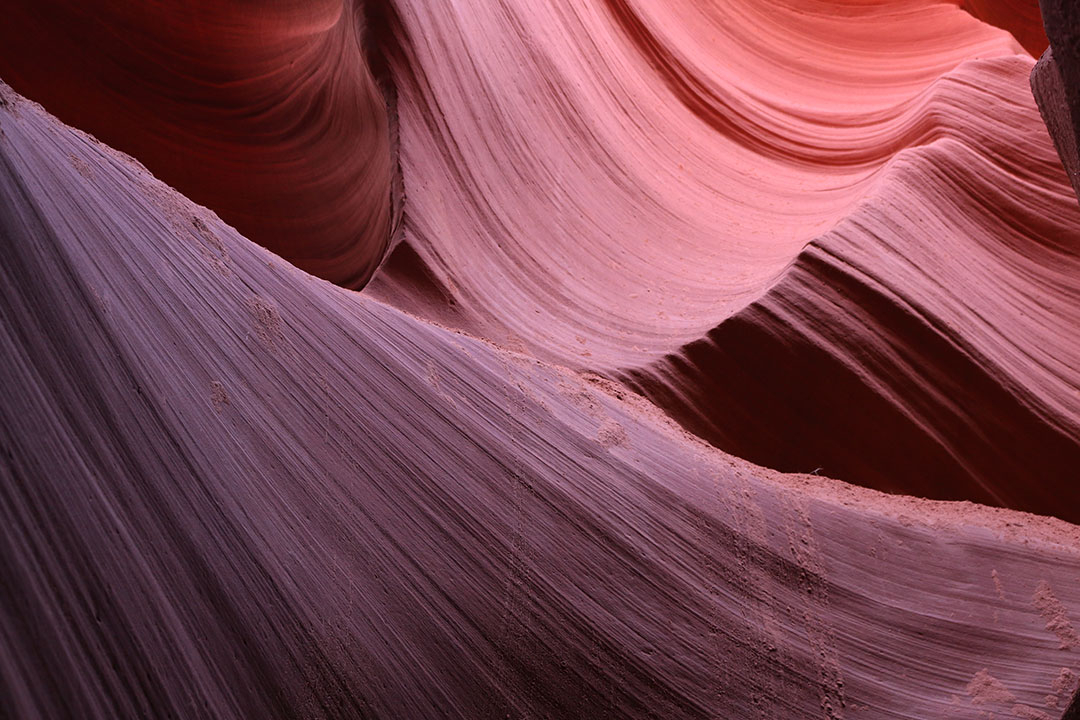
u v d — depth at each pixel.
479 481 3.60
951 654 4.31
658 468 4.44
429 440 3.55
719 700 3.66
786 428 5.84
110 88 4.79
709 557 4.14
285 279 3.52
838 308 6.09
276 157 5.46
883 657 4.18
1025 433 6.04
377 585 2.97
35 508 1.89
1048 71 2.42
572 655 3.40
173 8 4.59
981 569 4.84
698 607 3.89
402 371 3.73
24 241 2.27
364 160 6.05
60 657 1.77
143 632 2.04
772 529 4.48
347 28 6.16
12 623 1.70
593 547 3.78
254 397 2.92
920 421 5.91
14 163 2.42
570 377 4.97
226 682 2.26
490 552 3.42
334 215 5.96
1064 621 4.64
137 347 2.53
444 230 6.26
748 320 5.92
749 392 5.86
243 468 2.70
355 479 3.14
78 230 2.56
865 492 5.63
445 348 4.15
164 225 3.05
